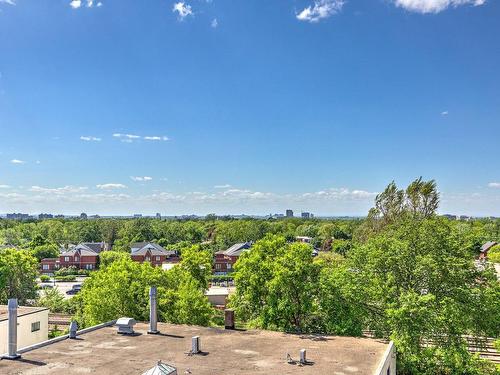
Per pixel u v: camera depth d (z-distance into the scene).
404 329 31.42
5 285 66.12
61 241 198.50
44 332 44.97
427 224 39.69
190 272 59.00
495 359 41.41
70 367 21.09
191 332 28.67
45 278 121.19
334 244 151.00
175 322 42.00
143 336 27.39
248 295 38.03
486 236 149.75
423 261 35.38
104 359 22.44
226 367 21.22
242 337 27.42
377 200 83.06
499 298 34.69
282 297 36.16
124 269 46.16
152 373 17.08
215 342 26.06
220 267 144.00
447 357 31.05
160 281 47.28
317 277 36.41
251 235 185.62
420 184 81.62
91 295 45.03
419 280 36.91
